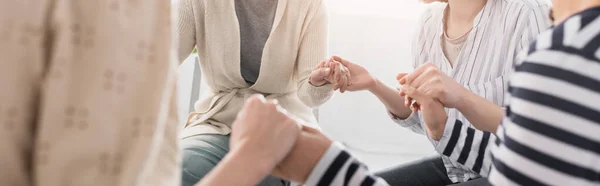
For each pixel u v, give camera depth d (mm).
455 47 1256
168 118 493
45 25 410
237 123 567
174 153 499
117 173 436
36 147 412
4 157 403
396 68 2172
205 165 1132
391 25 2143
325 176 612
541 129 484
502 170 520
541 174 485
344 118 2227
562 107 475
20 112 407
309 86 1364
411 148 2232
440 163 1230
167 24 469
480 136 959
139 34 442
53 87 404
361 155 2182
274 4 1450
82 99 417
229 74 1408
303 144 626
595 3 503
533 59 505
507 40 1130
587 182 476
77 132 414
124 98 433
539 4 1138
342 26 2146
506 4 1159
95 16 423
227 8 1401
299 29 1442
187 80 2012
